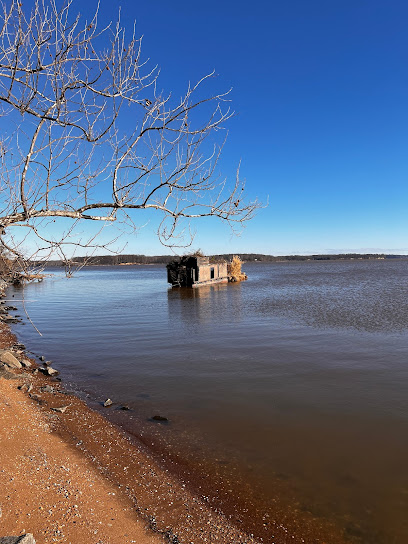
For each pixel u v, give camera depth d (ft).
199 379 38.73
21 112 9.35
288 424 27.81
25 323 80.79
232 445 24.88
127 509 17.92
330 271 345.51
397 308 85.81
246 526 17.03
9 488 17.60
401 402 31.37
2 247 10.36
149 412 30.55
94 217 10.51
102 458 23.07
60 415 29.76
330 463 22.44
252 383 37.04
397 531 16.65
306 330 62.18
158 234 12.07
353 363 42.88
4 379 37.96
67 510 16.93
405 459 22.71
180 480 20.77
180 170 10.94
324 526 17.04
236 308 93.30
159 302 112.98
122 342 57.93
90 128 10.51
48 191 10.00
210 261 186.60
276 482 20.56
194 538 16.11
